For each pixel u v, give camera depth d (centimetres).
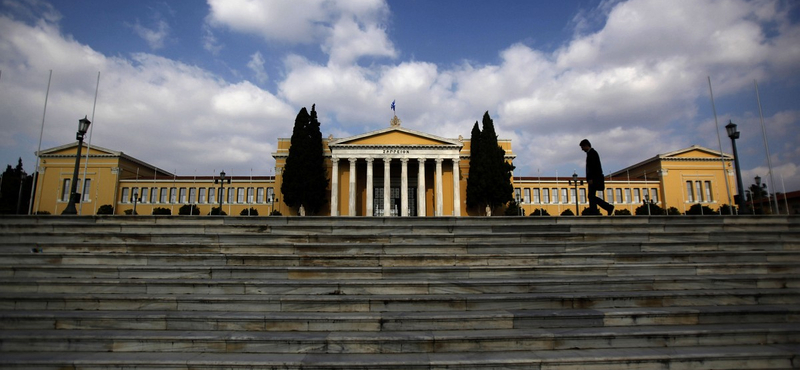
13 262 890
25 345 637
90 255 893
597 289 809
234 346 633
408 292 787
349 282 791
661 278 830
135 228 1076
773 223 1157
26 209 5559
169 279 827
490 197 4859
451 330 679
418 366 586
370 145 4838
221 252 966
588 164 1232
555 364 595
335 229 1105
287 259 891
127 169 6075
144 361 591
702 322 708
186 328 685
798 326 688
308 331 678
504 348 639
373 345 630
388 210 4734
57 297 737
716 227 1135
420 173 4834
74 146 5834
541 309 741
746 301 769
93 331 673
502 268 867
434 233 1088
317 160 4941
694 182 6144
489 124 5028
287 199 4806
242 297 742
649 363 602
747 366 609
